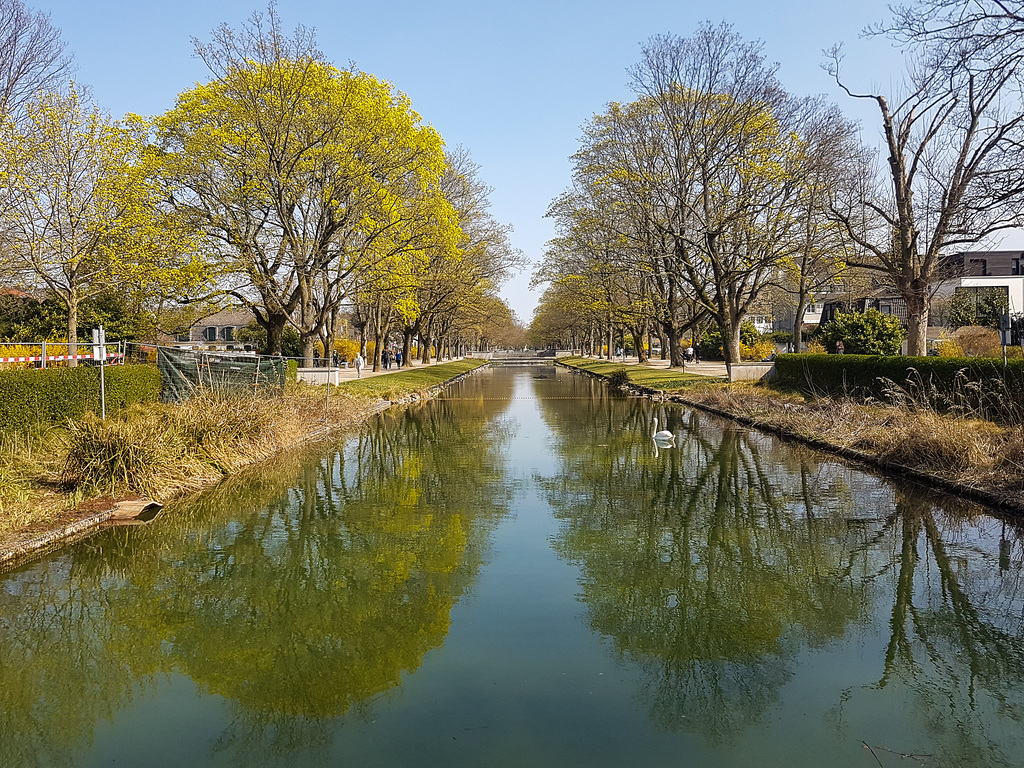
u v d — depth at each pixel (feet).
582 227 107.24
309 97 68.64
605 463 44.24
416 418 72.90
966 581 22.08
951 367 47.32
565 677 15.83
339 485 37.68
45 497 29.40
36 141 62.44
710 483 37.55
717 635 18.15
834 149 78.38
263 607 20.21
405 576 22.81
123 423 34.53
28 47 61.93
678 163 89.30
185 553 25.35
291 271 80.23
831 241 83.51
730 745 12.98
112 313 83.92
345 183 72.90
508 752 12.74
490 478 39.55
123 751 12.94
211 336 204.74
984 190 48.29
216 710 14.52
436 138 82.99
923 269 58.08
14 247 62.95
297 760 12.56
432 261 124.36
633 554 25.05
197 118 70.08
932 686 15.35
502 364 291.17
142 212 68.80
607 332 206.90
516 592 21.26
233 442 42.19
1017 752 12.76
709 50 84.12
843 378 63.21
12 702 14.92
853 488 35.65
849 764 12.36
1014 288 118.83
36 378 38.29
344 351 164.14
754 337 162.09
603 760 12.48
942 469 35.35
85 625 18.98
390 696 14.97
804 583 22.02
